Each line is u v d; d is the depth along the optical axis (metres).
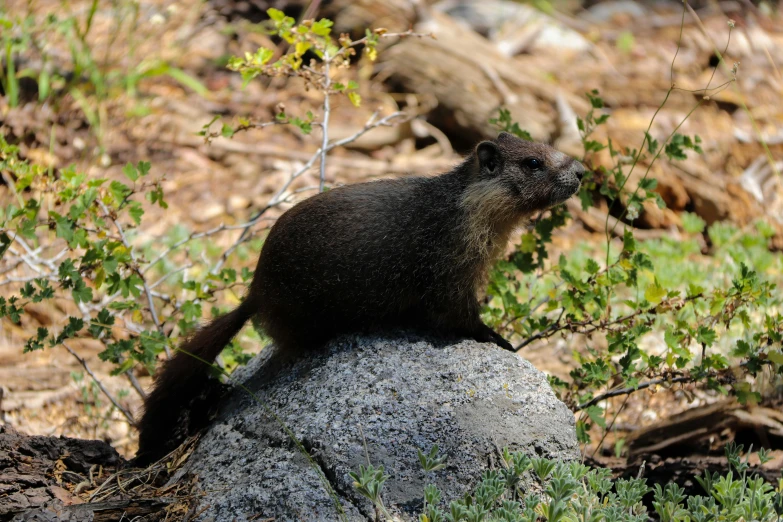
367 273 8.82
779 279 15.48
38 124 18.42
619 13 29.77
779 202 19.42
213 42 22.78
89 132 18.86
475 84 20.67
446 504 7.18
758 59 26.62
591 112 10.53
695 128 21.88
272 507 7.30
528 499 6.86
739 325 12.93
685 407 12.19
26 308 14.16
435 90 20.80
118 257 9.41
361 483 6.80
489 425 7.58
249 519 7.31
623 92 23.34
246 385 9.26
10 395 11.88
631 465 10.39
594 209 18.59
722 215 18.45
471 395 7.81
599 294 9.70
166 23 22.50
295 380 8.59
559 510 6.59
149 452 9.05
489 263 9.45
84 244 9.28
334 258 8.78
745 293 9.22
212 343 9.30
